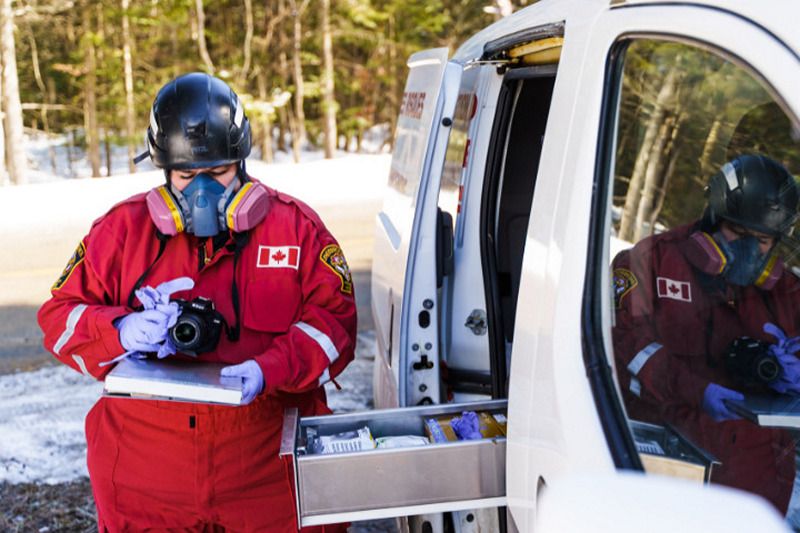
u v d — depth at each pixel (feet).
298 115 80.38
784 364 5.00
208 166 7.27
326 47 77.25
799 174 4.75
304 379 7.45
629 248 5.08
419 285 8.73
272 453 7.86
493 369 8.98
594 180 5.13
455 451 6.08
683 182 4.93
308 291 7.75
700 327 5.08
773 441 4.84
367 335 20.84
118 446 7.73
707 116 4.60
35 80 98.63
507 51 8.68
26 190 44.52
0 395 17.12
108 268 7.61
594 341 4.90
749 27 4.14
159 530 7.87
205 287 7.65
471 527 8.11
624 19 5.18
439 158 8.62
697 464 4.71
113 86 81.30
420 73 10.61
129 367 6.97
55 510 12.63
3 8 61.82
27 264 29.22
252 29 86.48
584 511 2.74
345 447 6.49
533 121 9.27
